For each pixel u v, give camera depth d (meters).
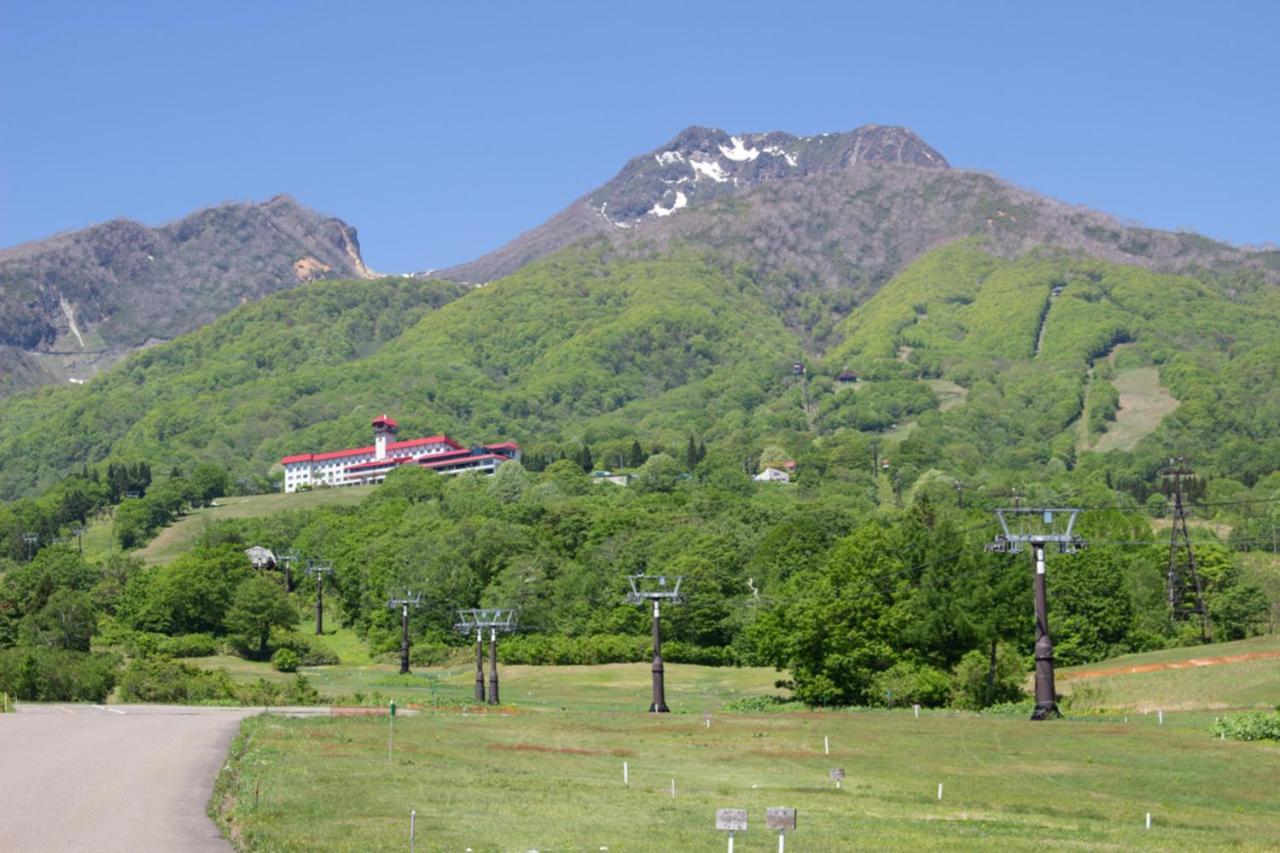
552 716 106.44
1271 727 83.75
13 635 192.12
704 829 52.03
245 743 73.69
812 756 79.38
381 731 85.50
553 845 47.22
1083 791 67.00
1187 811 61.66
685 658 194.25
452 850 45.34
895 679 122.38
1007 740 85.44
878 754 80.06
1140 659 138.75
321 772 63.16
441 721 96.69
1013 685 122.12
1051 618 153.50
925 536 136.88
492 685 133.12
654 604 119.75
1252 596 175.25
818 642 125.50
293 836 46.47
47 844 44.72
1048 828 56.09
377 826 49.16
